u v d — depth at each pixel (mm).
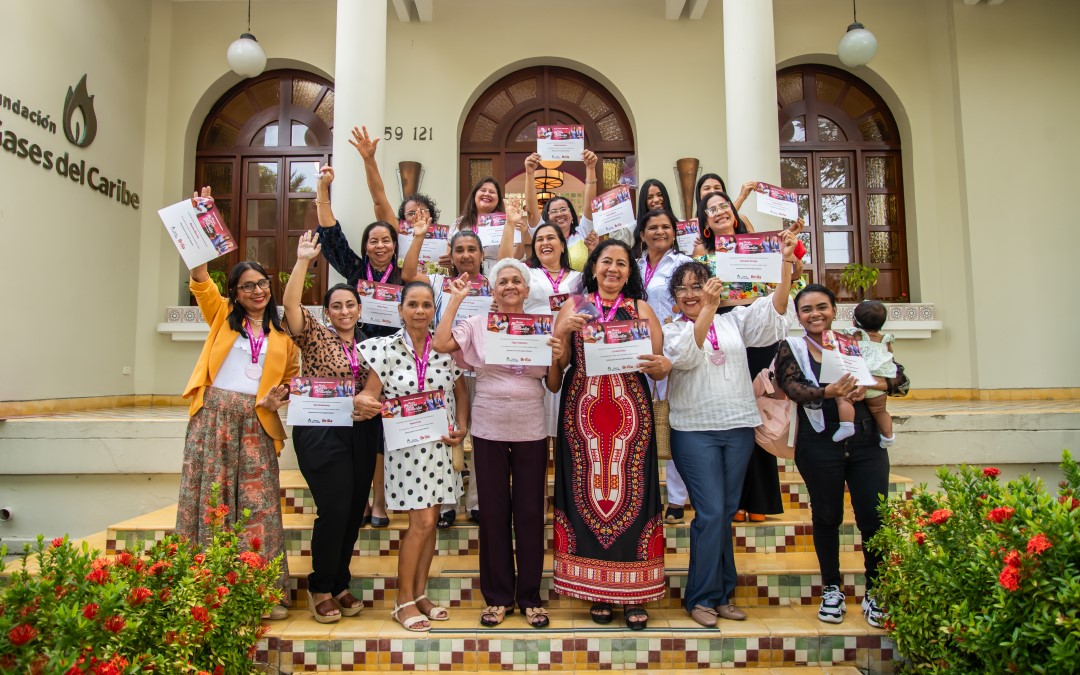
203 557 2395
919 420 4531
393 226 3680
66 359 5938
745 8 5234
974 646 2033
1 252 5160
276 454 3080
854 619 2975
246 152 7609
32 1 5492
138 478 4672
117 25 6734
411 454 2904
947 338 7207
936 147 7395
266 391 2998
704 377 2945
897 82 7453
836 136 7684
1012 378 7023
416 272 3650
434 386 2982
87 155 6246
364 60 4918
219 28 7465
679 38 7469
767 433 3098
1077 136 7211
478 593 3184
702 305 3016
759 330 3195
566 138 4230
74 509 4691
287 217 7570
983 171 7172
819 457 2955
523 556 2908
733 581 3016
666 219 3586
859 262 7543
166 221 2977
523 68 7645
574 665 2775
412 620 2855
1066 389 7035
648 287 3574
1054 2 7312
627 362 2809
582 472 2898
